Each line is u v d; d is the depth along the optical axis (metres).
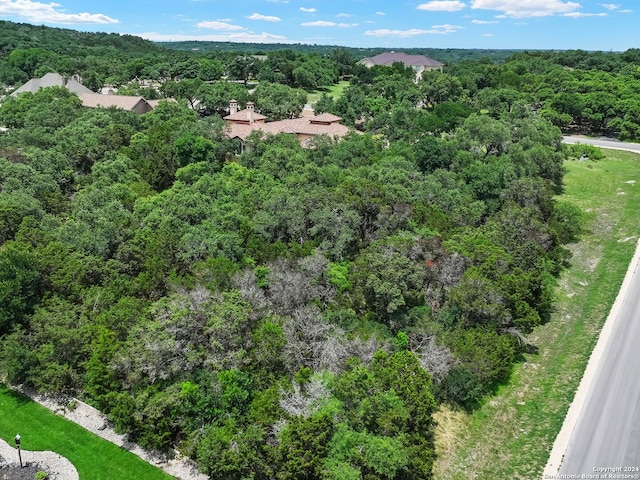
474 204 68.25
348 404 33.59
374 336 39.94
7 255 41.66
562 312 53.94
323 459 29.91
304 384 35.06
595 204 85.88
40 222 52.69
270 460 30.48
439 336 43.59
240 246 52.34
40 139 77.81
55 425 35.44
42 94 102.38
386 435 31.83
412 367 35.62
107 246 49.16
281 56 180.00
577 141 122.44
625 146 119.75
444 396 40.22
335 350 38.16
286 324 40.31
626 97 129.75
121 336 38.81
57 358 38.19
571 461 34.72
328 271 48.66
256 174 68.69
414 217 60.09
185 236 50.50
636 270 62.06
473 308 45.00
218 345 36.19
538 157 88.50
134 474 32.16
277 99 121.31
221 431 31.91
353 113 118.25
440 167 82.25
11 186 58.88
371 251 50.28
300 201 58.22
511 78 154.25
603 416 38.66
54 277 42.62
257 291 43.38
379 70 169.38
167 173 72.50
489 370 41.06
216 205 59.09
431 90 136.75
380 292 44.78
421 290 48.34
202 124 86.44
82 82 149.12
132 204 60.34
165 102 102.31
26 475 31.42
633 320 51.38
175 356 35.88
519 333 46.00
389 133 103.12
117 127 80.81
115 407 33.78
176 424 33.84
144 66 172.75
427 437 37.12
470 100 136.38
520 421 39.09
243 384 34.84
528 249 56.06
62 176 67.62
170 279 45.69
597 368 44.25
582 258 66.62
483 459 35.62
